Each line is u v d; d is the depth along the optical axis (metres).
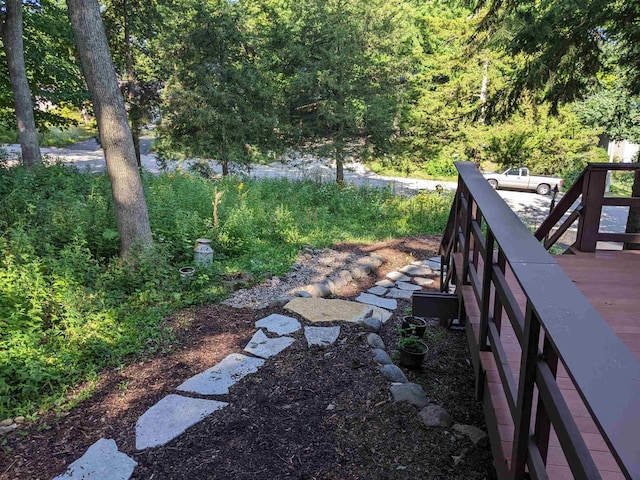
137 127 16.30
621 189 20.27
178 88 14.92
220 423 3.16
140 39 16.31
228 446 2.95
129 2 15.27
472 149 20.20
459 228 4.35
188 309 5.00
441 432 3.10
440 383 3.88
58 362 3.69
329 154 15.38
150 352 4.09
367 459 2.84
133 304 4.92
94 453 2.87
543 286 1.46
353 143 16.12
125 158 5.71
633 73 7.64
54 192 8.17
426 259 7.66
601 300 3.16
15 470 2.74
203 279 5.52
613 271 3.76
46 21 13.57
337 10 15.22
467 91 18.41
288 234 8.00
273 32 15.70
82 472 2.72
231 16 14.96
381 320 5.01
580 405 2.18
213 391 3.52
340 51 15.11
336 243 8.21
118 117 5.62
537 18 7.60
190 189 9.02
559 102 8.77
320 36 15.44
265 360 4.00
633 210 6.04
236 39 14.93
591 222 4.29
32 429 3.10
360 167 25.00
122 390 3.54
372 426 3.15
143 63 16.25
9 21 11.01
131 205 5.79
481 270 3.74
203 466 2.78
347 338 4.43
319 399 3.45
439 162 23.50
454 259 4.20
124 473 2.71
